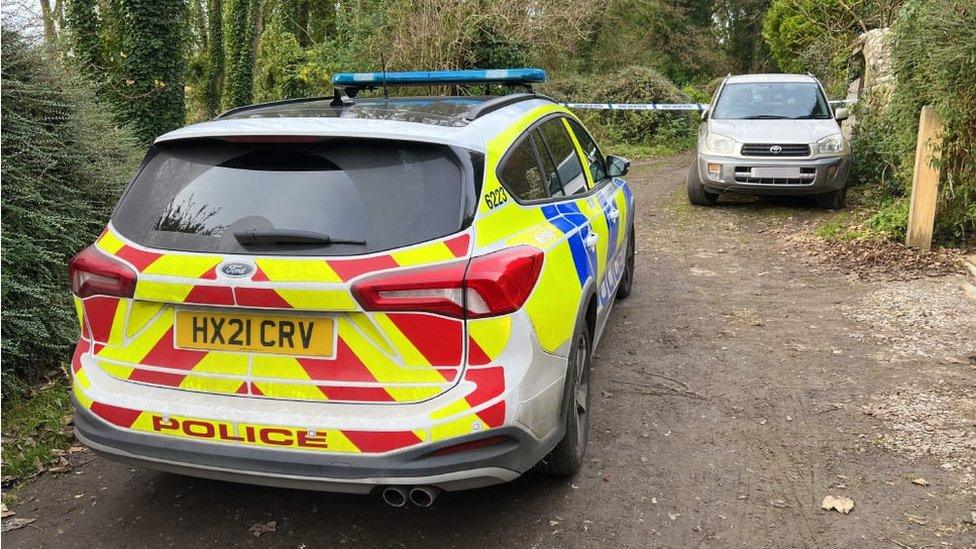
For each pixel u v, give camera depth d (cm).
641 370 482
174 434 267
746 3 4106
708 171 988
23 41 511
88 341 291
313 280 252
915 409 415
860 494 333
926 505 323
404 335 255
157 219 283
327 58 1786
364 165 273
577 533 306
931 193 709
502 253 271
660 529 309
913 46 702
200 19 3847
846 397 435
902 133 761
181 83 1491
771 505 326
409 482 251
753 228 911
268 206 271
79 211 520
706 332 553
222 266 260
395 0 1302
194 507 328
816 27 2238
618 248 514
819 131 961
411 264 254
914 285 639
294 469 254
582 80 2150
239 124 290
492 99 366
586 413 366
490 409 256
